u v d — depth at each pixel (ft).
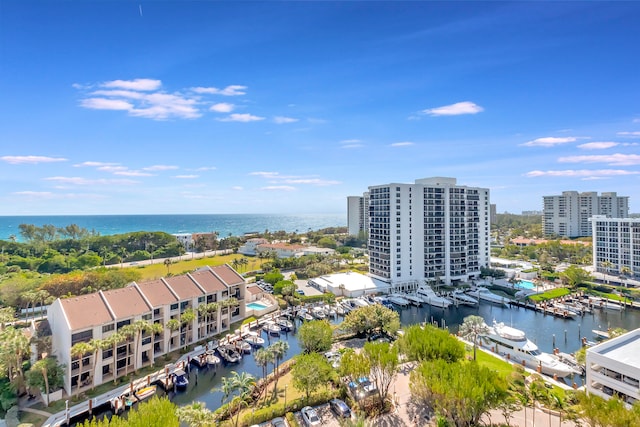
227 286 291.99
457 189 448.24
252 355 242.37
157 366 220.84
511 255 647.97
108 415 173.47
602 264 463.01
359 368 155.53
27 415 167.22
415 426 149.07
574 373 206.18
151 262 594.24
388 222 419.74
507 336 232.53
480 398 121.19
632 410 115.24
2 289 324.80
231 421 156.56
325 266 490.90
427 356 168.04
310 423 151.64
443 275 440.04
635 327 297.12
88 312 204.95
